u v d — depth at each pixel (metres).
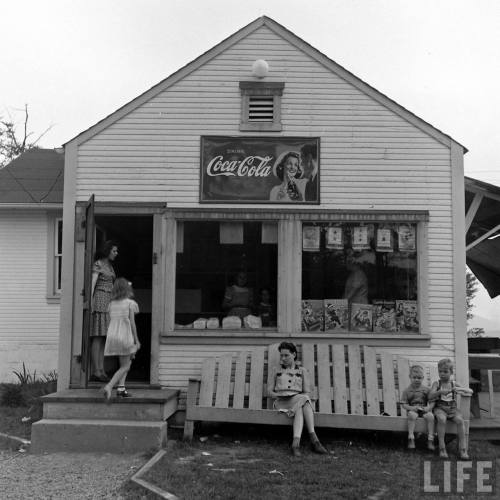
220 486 6.22
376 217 9.41
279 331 9.26
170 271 9.34
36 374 13.31
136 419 8.02
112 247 9.37
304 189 9.46
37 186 13.84
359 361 8.68
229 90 9.60
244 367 8.64
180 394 9.12
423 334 9.21
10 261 13.56
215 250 9.51
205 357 9.23
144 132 9.55
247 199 9.45
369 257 9.46
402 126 9.56
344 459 7.46
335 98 9.59
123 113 9.56
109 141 9.55
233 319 9.35
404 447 8.16
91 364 9.16
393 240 9.48
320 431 8.95
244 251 9.49
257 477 6.55
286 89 9.59
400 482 6.58
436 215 9.45
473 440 8.70
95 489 6.22
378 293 9.41
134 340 8.28
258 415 8.18
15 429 8.75
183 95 9.59
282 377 8.25
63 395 8.20
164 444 7.87
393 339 9.21
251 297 9.43
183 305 9.39
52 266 13.54
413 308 9.38
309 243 9.44
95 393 8.38
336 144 9.53
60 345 9.23
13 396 10.46
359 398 8.46
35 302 13.48
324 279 9.39
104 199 9.46
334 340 9.22
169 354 9.23
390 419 8.10
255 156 9.51
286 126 9.54
